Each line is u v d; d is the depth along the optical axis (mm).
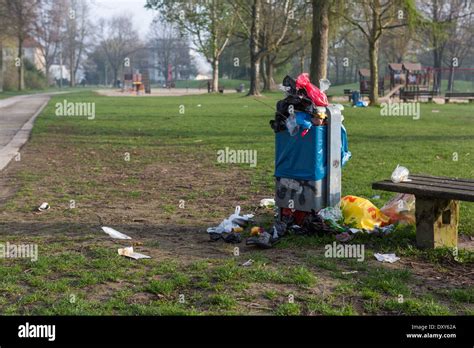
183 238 7023
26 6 63594
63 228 7531
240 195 9805
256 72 58094
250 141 18203
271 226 7355
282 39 57281
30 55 112438
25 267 5809
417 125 24250
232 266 5754
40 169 12938
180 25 68188
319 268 5805
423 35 58906
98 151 16188
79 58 121312
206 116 29828
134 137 19766
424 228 6367
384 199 9023
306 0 45906
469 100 51281
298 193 7105
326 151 7027
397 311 4719
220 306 4820
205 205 9070
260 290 5176
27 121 27000
